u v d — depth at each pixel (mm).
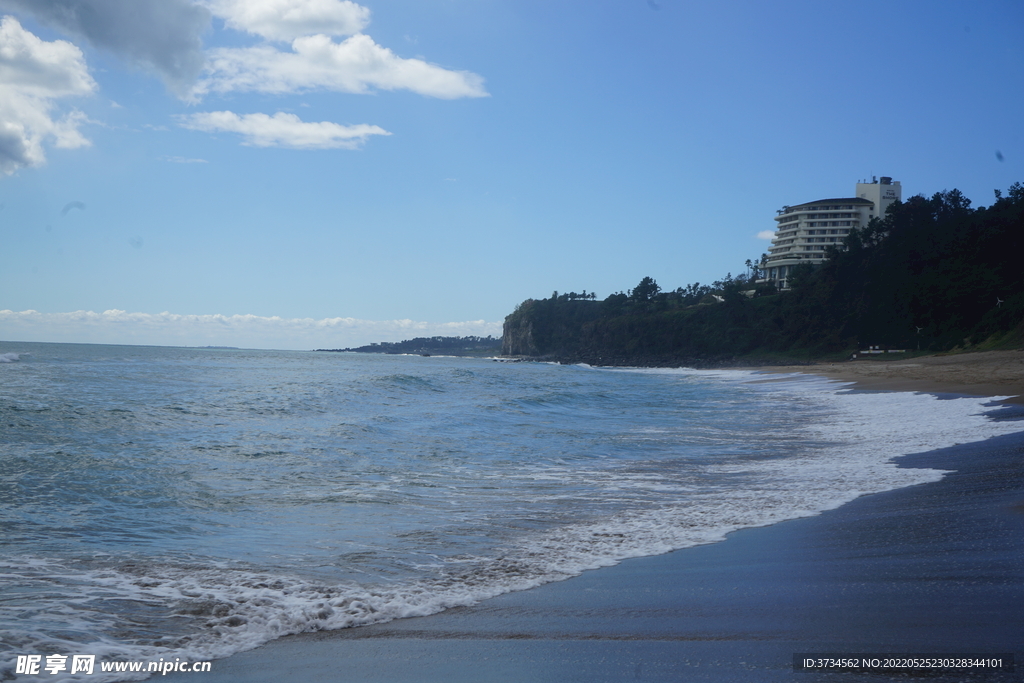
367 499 9508
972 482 9312
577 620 4727
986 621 4281
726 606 4887
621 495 9859
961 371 42125
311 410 22453
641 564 6223
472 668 3908
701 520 8062
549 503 9297
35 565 6113
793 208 151875
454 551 6812
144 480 10312
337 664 4027
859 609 4645
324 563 6371
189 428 16906
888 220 121688
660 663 3875
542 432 17844
